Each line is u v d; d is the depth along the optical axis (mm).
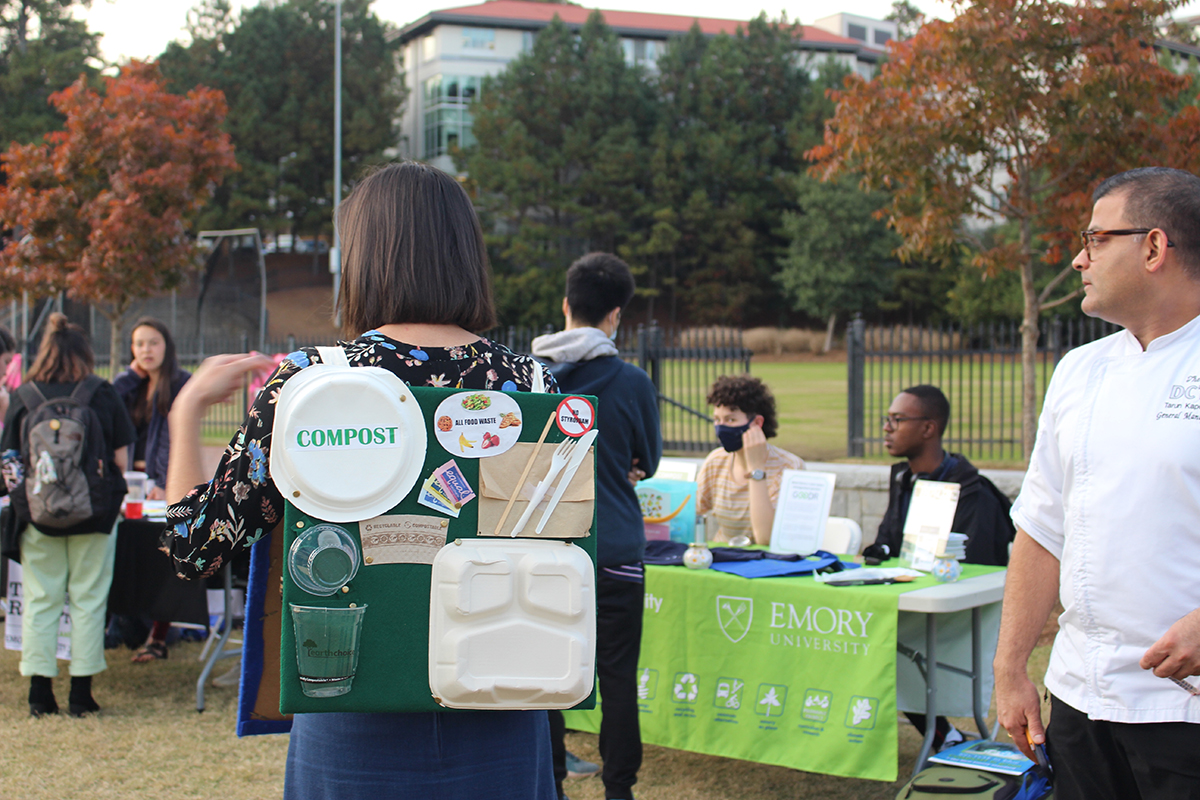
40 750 3764
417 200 1457
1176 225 1684
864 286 50875
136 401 5406
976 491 3645
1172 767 1629
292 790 1359
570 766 3656
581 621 1337
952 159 6789
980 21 6008
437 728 1326
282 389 1283
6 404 5699
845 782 3502
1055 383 1880
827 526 4062
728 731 3322
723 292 54156
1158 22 6281
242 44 53812
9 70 45812
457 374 1422
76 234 10523
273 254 54219
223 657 5113
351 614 1250
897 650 3221
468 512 1320
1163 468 1637
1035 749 1895
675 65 59125
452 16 60156
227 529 1290
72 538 4137
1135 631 1661
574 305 3156
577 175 58094
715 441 8906
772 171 57344
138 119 10242
